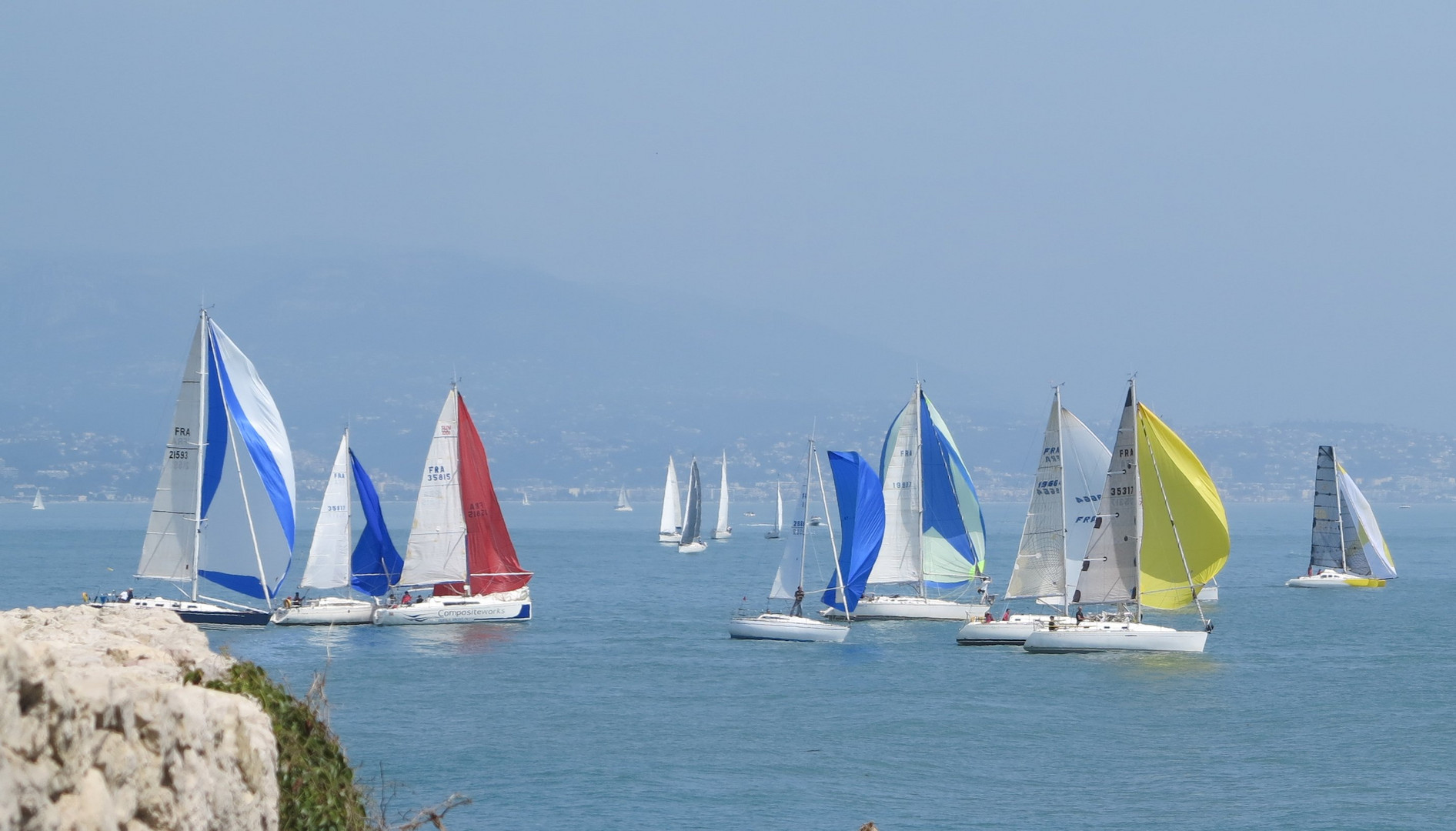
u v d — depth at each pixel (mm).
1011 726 149625
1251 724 150875
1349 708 161000
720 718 152875
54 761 30656
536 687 172625
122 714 33812
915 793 119250
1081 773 127062
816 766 129250
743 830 106625
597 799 115688
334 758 58125
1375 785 122562
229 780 39000
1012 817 111375
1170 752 136375
